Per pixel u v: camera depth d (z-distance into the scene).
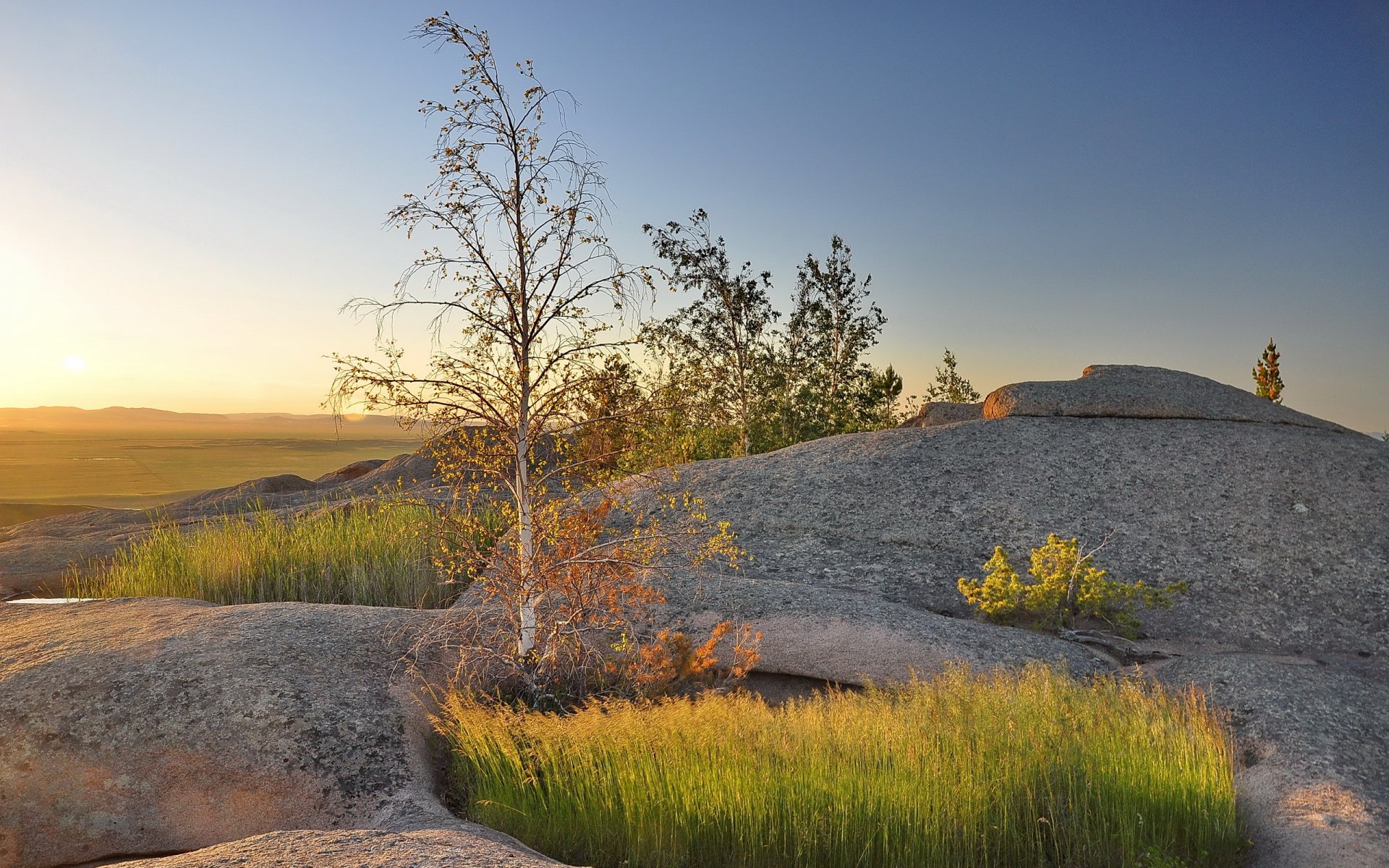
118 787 5.59
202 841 5.36
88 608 8.70
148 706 6.09
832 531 12.42
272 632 7.37
